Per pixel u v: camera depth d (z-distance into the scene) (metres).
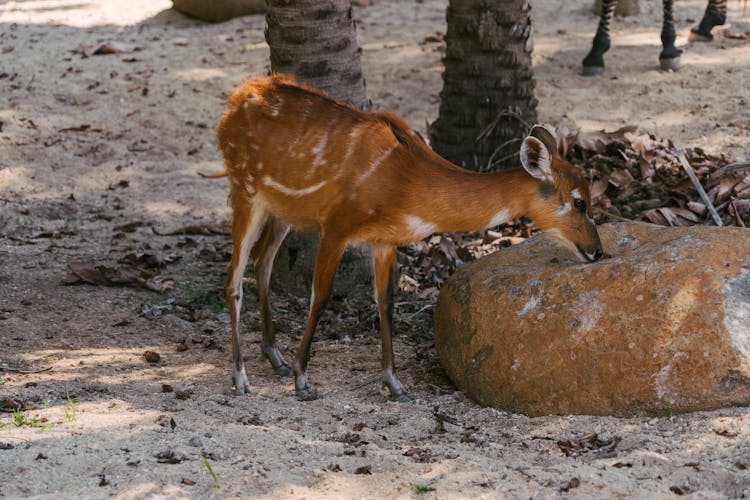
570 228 9.02
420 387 9.70
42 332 11.00
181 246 14.05
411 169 9.01
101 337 11.00
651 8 24.02
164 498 6.55
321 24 11.54
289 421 8.70
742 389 7.92
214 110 19.06
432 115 18.55
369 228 9.14
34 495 6.65
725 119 17.41
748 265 8.30
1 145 17.17
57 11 25.36
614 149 14.58
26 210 15.08
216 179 16.61
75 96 19.42
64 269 12.95
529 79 14.55
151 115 18.75
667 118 17.67
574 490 6.73
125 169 16.80
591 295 8.47
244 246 9.82
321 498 6.66
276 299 12.41
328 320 11.84
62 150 17.28
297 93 9.52
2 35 23.20
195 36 23.16
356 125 9.14
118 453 7.35
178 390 9.54
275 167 9.41
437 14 24.58
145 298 12.24
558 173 8.91
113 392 9.38
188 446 7.56
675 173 13.99
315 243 12.27
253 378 10.11
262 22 24.12
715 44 21.34
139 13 25.16
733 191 12.83
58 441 7.59
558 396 8.45
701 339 7.99
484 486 6.88
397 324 11.47
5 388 9.29
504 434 8.21
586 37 22.28
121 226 14.61
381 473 7.20
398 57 21.34
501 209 9.06
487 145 14.55
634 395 8.13
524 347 8.64
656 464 7.15
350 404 9.27
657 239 9.12
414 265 13.02
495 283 9.11
